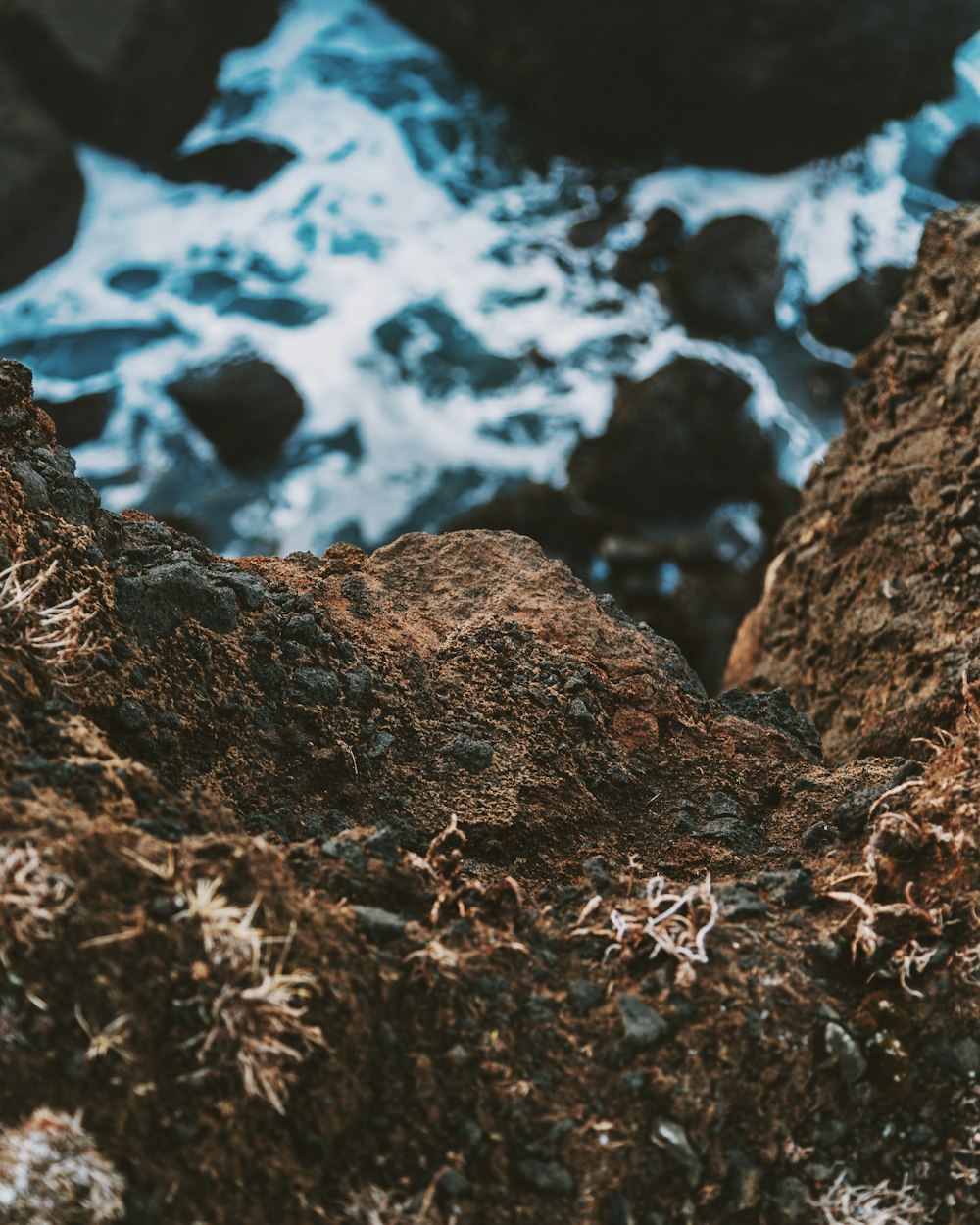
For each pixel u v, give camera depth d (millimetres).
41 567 1255
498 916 1190
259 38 7223
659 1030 1121
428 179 6703
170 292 6090
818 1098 1128
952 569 1674
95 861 1039
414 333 5914
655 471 5000
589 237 6402
